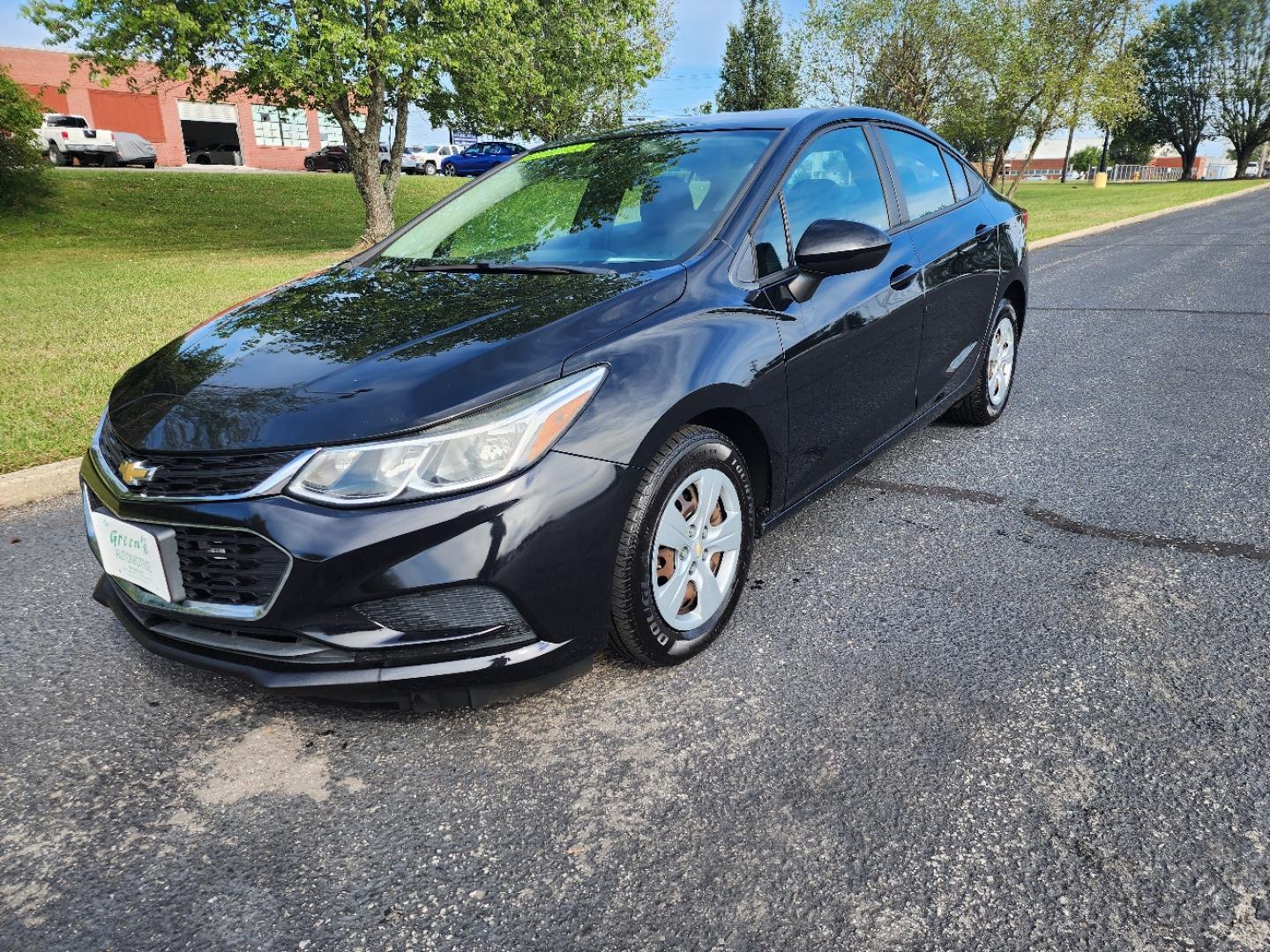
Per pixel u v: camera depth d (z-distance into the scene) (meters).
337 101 15.44
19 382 5.55
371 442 1.87
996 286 4.14
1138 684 2.26
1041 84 22.14
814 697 2.26
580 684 2.37
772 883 1.67
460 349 2.08
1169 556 2.99
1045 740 2.05
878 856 1.73
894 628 2.59
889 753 2.04
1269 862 1.67
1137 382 5.36
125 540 2.12
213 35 13.42
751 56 43.56
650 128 3.42
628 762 2.05
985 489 3.68
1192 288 9.01
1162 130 77.94
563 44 18.34
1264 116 74.19
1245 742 2.02
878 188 3.41
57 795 2.01
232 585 1.99
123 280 11.34
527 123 18.98
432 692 1.99
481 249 3.01
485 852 1.79
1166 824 1.78
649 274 2.47
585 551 2.03
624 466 2.08
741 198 2.76
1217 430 4.34
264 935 1.60
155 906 1.68
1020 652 2.43
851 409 3.02
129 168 30.17
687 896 1.65
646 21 19.88
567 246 2.85
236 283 10.92
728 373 2.35
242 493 1.92
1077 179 87.06
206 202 22.20
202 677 2.49
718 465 2.41
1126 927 1.54
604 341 2.17
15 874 1.77
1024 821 1.80
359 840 1.84
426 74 14.70
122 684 2.46
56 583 3.11
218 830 1.88
